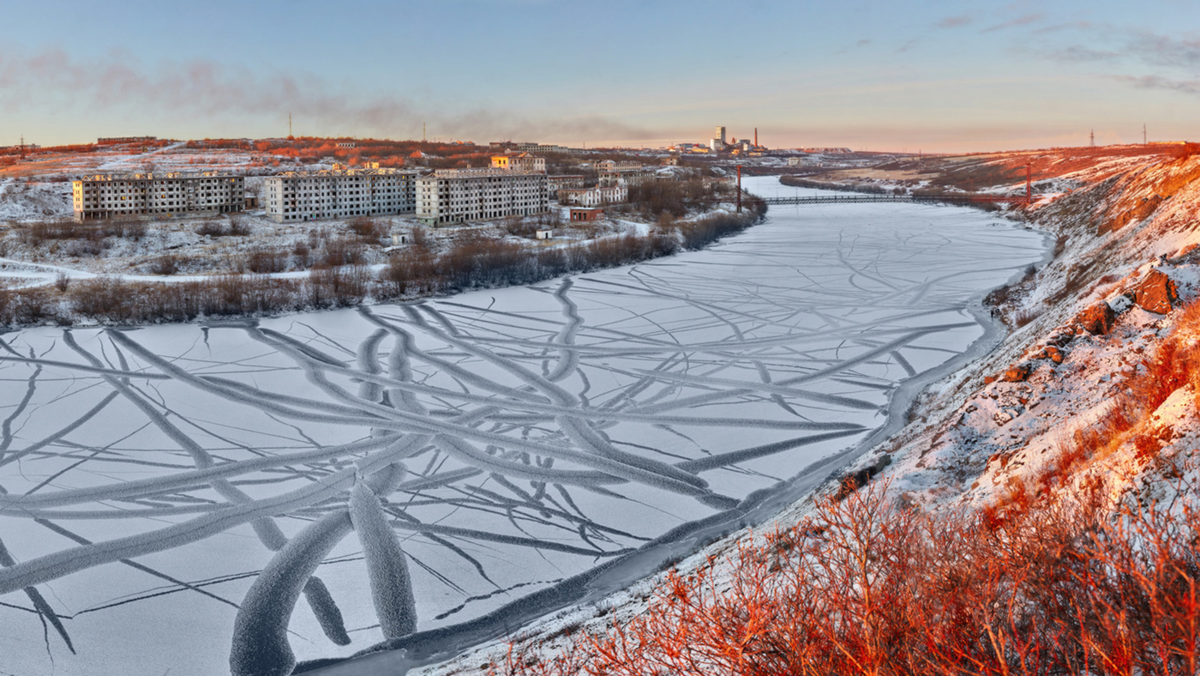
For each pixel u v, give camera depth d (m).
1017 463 37.16
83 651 49.28
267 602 54.38
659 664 21.55
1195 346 34.44
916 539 22.64
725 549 49.53
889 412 87.12
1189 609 13.98
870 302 143.00
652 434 83.50
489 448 80.31
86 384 99.62
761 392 96.19
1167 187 103.56
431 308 143.38
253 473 74.50
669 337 123.19
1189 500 22.39
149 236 177.62
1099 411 37.25
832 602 18.81
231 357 112.06
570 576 56.75
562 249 181.88
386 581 56.69
